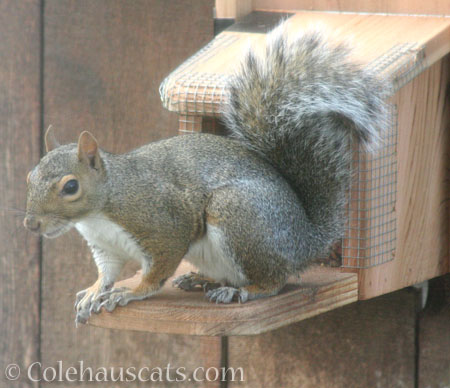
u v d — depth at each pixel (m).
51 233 7.86
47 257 10.10
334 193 8.40
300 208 8.23
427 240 9.26
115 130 9.86
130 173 8.02
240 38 9.55
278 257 7.94
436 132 9.23
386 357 9.62
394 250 8.84
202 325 7.61
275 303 7.79
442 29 8.98
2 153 9.99
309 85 8.30
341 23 9.45
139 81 9.83
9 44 9.95
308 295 8.03
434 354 9.61
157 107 9.80
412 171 8.98
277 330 9.88
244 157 8.13
